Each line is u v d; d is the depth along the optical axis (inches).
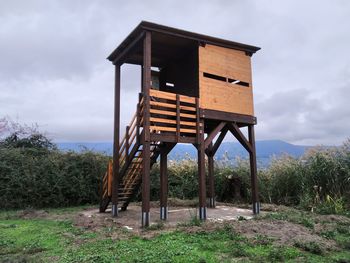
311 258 216.7
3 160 549.6
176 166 673.6
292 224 322.0
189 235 278.4
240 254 220.7
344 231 299.0
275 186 559.2
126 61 478.0
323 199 475.5
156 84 499.5
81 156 626.5
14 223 376.5
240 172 614.5
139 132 374.0
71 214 454.9
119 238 275.1
